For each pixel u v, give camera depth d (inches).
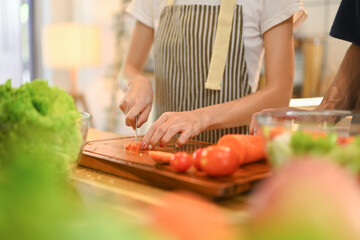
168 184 34.4
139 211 27.2
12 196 16.7
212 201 31.6
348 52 53.2
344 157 22.5
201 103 60.5
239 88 58.7
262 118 28.5
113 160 39.2
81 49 169.6
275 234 15.4
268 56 53.7
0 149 27.9
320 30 123.9
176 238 16.0
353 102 50.7
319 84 124.3
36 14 180.5
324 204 15.1
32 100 29.3
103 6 172.7
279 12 52.3
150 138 44.8
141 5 66.8
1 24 171.9
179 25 60.0
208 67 58.7
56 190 17.5
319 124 32.8
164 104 64.9
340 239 14.6
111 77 173.3
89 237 15.5
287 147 25.2
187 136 43.5
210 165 32.9
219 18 55.9
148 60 151.6
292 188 15.8
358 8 51.3
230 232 17.3
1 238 16.3
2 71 174.2
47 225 16.1
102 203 29.3
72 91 177.6
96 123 182.5
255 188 33.7
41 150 28.6
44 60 171.2
